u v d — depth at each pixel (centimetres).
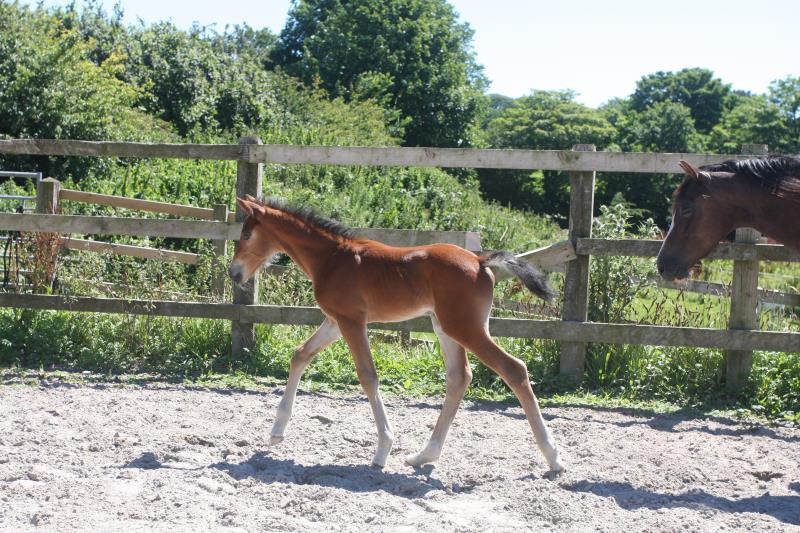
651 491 445
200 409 596
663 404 664
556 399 664
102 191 1384
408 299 464
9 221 740
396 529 371
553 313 740
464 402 654
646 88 5603
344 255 480
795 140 4144
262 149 721
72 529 355
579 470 473
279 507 397
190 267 1016
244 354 739
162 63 2266
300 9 3938
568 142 4347
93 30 2248
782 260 652
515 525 385
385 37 3528
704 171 523
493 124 4625
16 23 1645
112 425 539
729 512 410
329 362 728
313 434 538
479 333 452
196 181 1450
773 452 532
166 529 359
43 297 743
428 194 1802
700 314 742
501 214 2028
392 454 502
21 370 702
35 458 458
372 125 2650
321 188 1634
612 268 725
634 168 674
